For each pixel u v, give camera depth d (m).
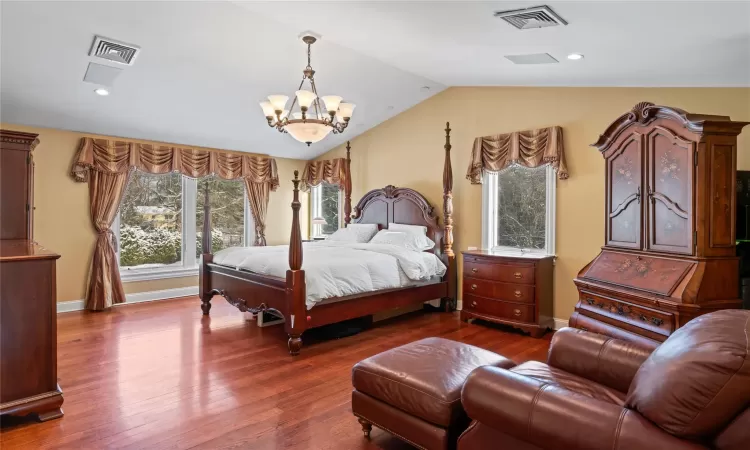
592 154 4.18
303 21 3.39
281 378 3.14
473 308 4.71
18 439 2.26
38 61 3.65
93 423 2.44
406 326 4.63
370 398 2.23
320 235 7.26
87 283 5.22
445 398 1.89
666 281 2.62
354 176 6.61
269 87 4.67
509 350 3.82
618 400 1.73
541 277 4.25
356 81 4.84
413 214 5.63
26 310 2.45
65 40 3.42
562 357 2.11
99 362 3.43
